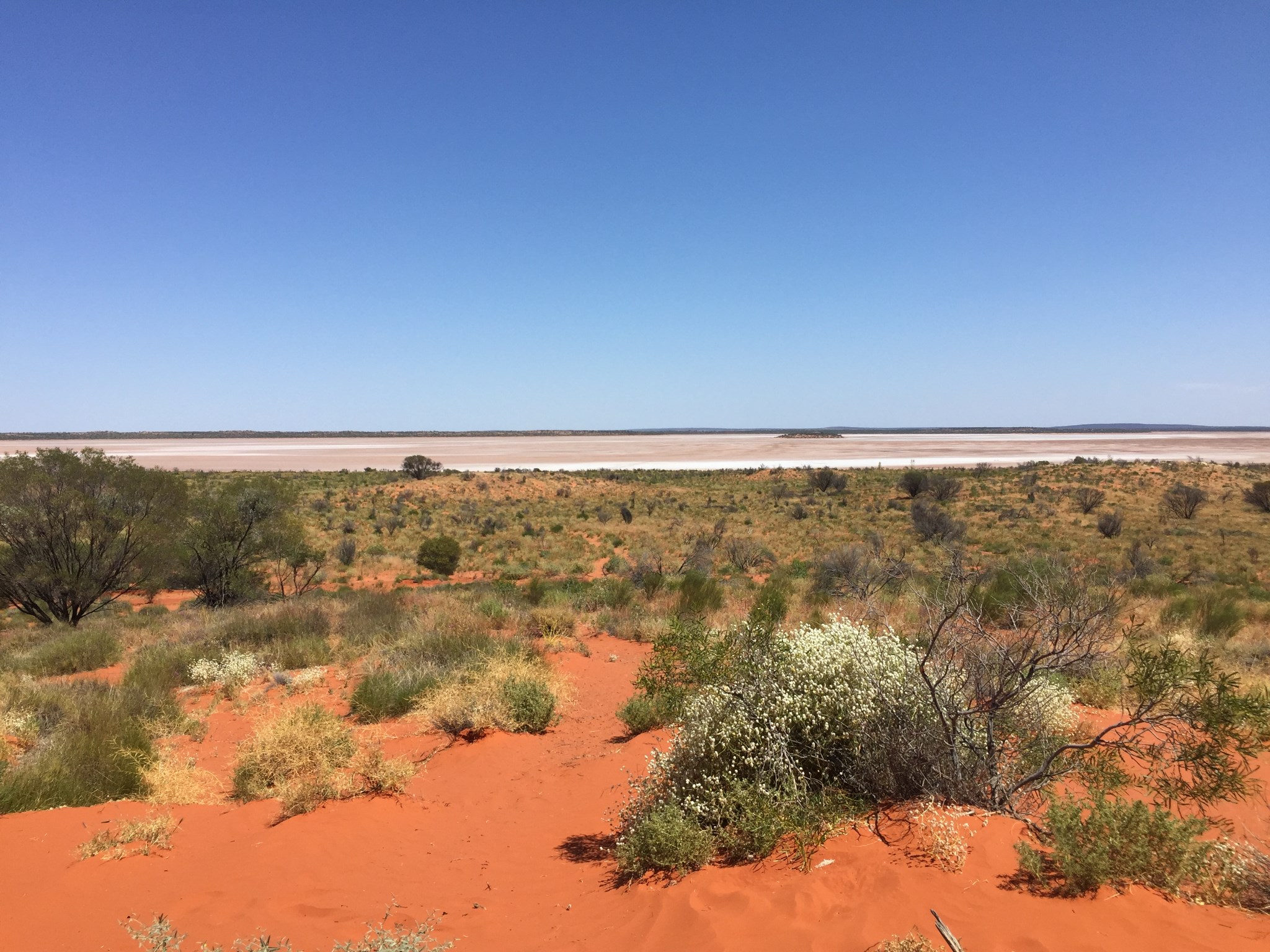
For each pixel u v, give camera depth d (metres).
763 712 5.05
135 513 20.38
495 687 9.12
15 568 18.58
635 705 8.47
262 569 27.06
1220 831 4.37
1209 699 4.25
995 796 4.53
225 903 4.27
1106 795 4.54
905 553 32.41
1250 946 3.09
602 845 5.40
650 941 3.71
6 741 7.08
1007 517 45.78
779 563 32.19
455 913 4.39
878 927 3.36
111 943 3.76
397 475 76.19
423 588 25.61
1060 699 5.73
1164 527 40.72
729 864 4.45
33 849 4.75
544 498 62.09
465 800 6.62
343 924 4.13
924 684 4.92
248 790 6.38
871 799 4.83
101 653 13.62
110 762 6.56
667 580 20.52
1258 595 22.27
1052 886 3.62
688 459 121.75
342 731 7.14
